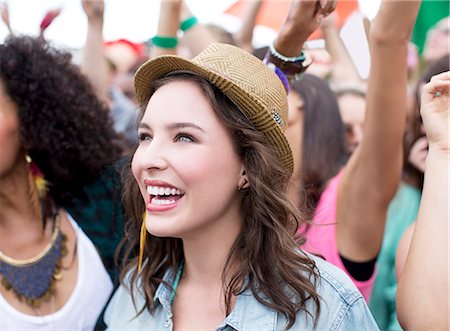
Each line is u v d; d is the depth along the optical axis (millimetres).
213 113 1164
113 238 1669
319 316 1185
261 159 1179
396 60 1489
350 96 2729
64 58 1720
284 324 1189
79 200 1668
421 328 1172
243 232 1239
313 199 1781
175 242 1337
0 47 1595
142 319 1344
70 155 1646
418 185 2223
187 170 1137
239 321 1192
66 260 1588
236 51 1213
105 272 1629
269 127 1184
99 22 2326
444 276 1173
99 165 1695
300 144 1972
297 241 1345
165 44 1997
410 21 1462
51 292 1537
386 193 1622
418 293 1187
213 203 1169
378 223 1650
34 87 1567
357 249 1669
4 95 1547
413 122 2193
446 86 1249
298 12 1459
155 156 1152
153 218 1176
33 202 1598
